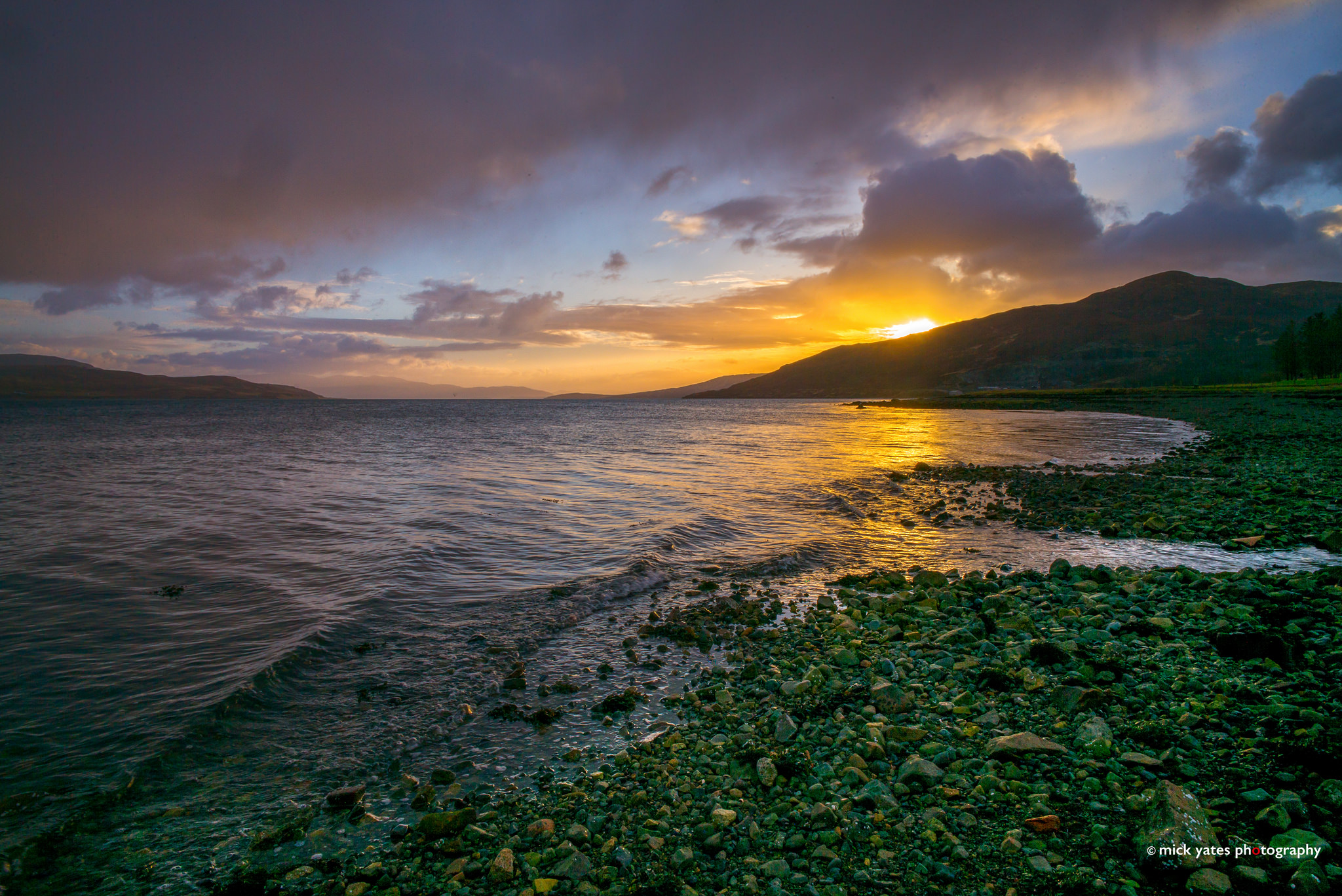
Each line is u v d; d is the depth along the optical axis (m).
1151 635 9.14
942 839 4.96
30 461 38.75
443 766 6.72
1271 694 6.76
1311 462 28.59
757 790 5.95
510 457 41.16
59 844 5.43
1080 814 5.13
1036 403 131.62
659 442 54.28
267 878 5.02
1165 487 24.45
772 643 10.16
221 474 31.77
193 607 11.64
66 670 8.88
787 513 21.34
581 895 4.70
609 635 10.59
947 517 20.33
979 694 7.64
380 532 17.84
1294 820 4.59
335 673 8.99
